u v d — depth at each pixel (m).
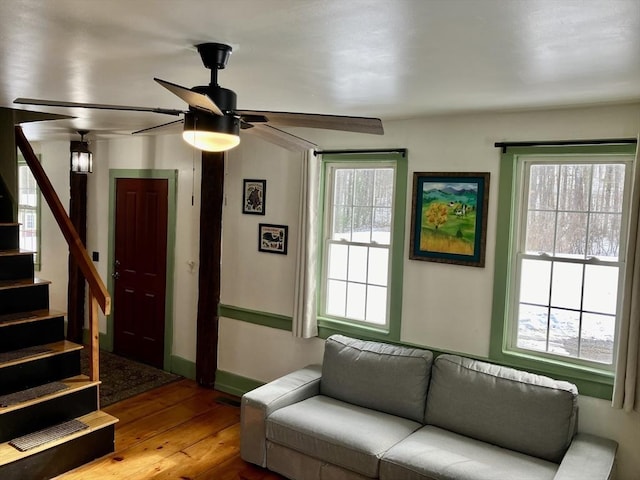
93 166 6.11
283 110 3.65
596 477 2.66
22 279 4.06
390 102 3.27
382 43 2.03
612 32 1.80
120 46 2.18
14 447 3.28
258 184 4.68
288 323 4.55
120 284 5.94
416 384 3.54
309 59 2.30
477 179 3.59
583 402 3.25
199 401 4.76
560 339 3.44
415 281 3.89
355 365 3.78
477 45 2.01
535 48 2.02
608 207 3.24
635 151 3.05
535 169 3.49
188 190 5.25
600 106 3.15
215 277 4.93
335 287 4.39
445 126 3.71
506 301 3.54
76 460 3.54
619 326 3.19
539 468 2.90
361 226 4.23
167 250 5.45
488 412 3.23
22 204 7.05
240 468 3.63
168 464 3.65
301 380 3.87
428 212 3.80
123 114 4.07
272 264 4.63
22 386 3.60
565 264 3.40
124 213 5.85
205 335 5.01
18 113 4.07
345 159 4.18
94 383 3.77
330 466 3.23
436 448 3.08
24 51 2.29
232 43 2.09
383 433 3.26
